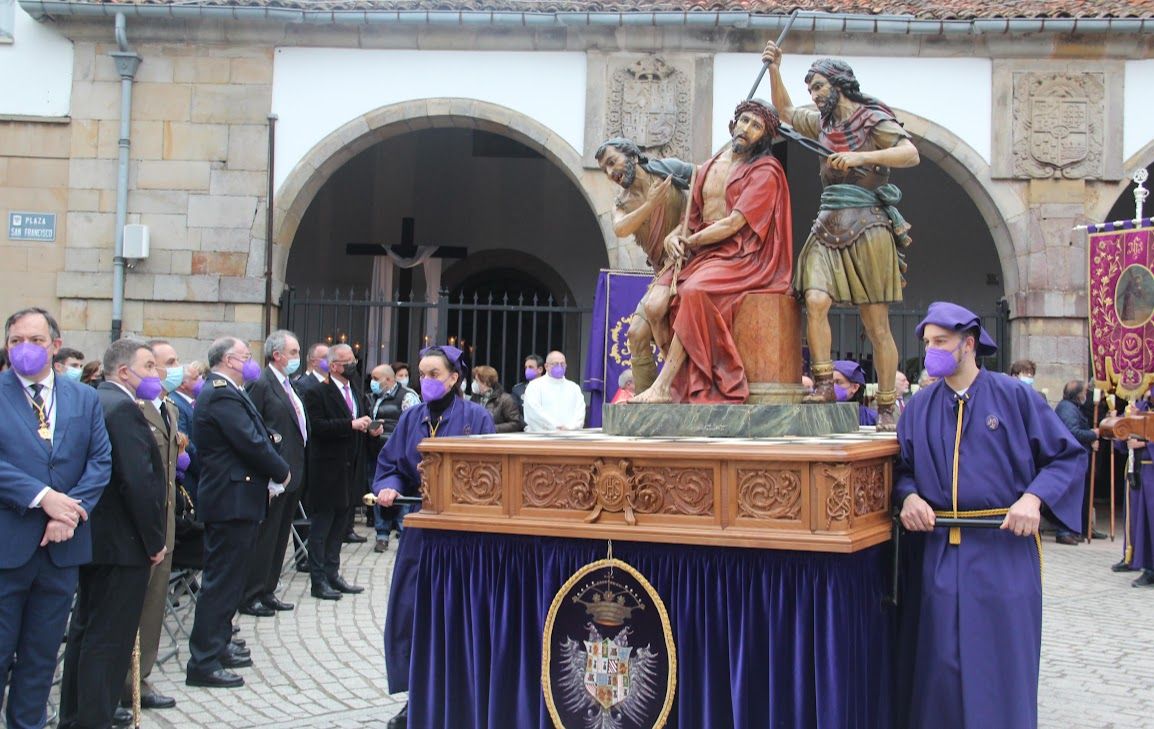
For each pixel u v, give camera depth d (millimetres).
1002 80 11734
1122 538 11383
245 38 12086
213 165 12117
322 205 17516
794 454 3260
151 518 4527
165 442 5223
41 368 4188
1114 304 9297
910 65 11836
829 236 4566
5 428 4117
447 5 11859
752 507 3342
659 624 3564
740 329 4258
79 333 12062
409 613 4461
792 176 16531
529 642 3787
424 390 4992
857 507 3410
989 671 3539
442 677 3902
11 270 12141
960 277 16438
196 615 5516
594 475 3551
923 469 3729
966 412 3709
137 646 4699
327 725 4766
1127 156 11680
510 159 17781
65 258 12109
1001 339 12070
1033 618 3615
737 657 3418
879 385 4902
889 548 3910
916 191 16531
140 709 4945
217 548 5531
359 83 12141
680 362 4285
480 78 12078
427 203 17734
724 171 4406
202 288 12016
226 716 4918
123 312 12086
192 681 5453
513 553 3820
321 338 13109
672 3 11766
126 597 4527
